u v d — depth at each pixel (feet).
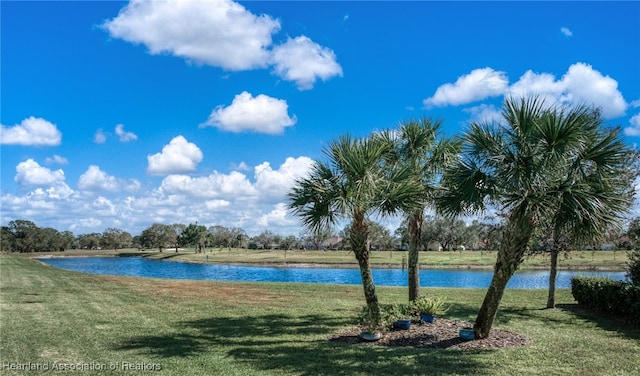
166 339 29.27
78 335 29.76
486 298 29.07
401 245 247.50
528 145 25.88
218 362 23.80
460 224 203.51
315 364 23.43
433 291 57.82
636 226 40.42
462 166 28.53
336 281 106.32
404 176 30.19
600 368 22.59
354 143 28.86
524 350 26.27
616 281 41.91
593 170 26.61
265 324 35.17
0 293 49.85
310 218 30.45
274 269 163.73
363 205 29.07
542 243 42.57
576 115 25.18
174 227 340.39
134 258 283.79
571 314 40.14
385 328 31.22
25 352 25.13
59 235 343.05
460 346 27.50
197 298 49.78
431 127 36.83
